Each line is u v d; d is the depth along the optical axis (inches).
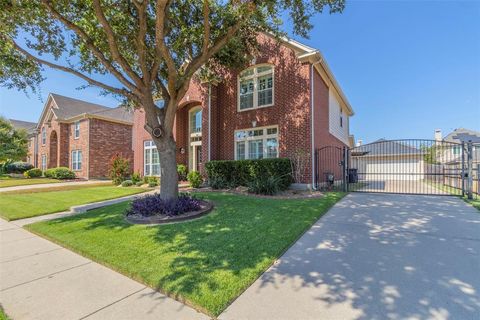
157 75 305.4
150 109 264.8
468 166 327.9
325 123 503.8
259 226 200.4
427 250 150.2
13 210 317.1
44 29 277.0
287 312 94.0
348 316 91.1
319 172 450.6
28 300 108.5
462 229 188.9
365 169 902.4
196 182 472.4
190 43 313.4
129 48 306.8
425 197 343.3
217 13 289.9
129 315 95.6
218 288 110.0
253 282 116.6
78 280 126.7
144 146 682.8
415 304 97.1
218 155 522.6
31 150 1164.5
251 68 488.4
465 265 129.3
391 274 121.5
